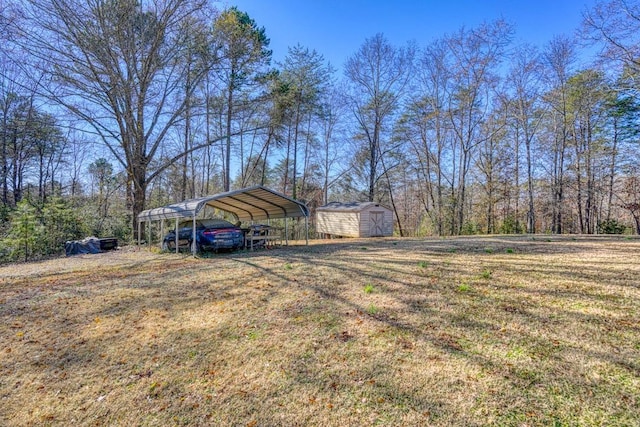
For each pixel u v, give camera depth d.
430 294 5.30
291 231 25.22
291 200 12.94
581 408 2.50
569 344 3.46
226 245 11.84
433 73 24.22
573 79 20.58
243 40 18.39
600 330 3.71
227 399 2.94
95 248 14.11
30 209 13.47
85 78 15.11
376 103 25.95
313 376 3.20
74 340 4.28
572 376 2.91
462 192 24.27
